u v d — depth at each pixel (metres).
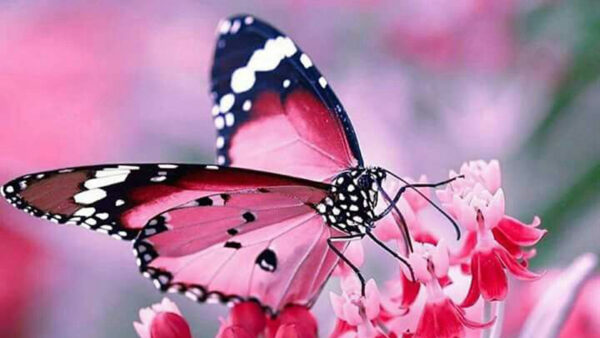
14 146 0.39
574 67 0.37
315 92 0.30
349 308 0.29
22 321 0.39
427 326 0.28
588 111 0.37
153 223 0.30
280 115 0.30
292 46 0.30
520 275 0.28
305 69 0.30
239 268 0.30
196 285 0.30
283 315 0.30
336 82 0.40
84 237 0.40
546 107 0.37
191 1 0.41
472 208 0.29
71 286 0.39
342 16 0.40
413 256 0.29
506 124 0.38
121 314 0.40
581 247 0.35
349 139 0.30
